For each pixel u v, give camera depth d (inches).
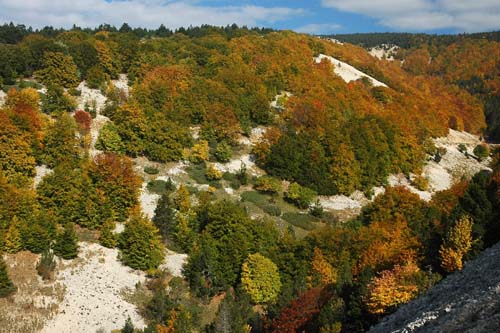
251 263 2269.9
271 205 3085.6
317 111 3988.7
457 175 4328.3
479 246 1868.8
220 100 3838.6
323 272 2235.5
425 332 1136.2
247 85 4173.2
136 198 2608.3
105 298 2010.3
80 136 3088.1
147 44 4539.9
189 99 3722.9
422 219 2805.1
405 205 2915.8
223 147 3410.4
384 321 1457.9
